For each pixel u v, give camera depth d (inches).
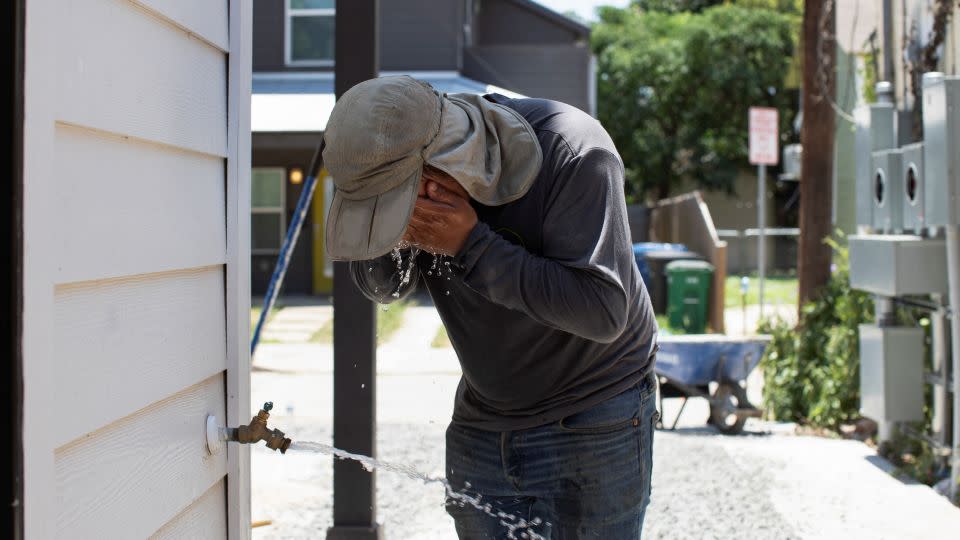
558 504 96.8
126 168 71.9
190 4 83.4
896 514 189.3
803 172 298.0
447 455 104.4
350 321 163.2
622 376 95.0
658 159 1044.5
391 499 201.9
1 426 55.5
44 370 59.1
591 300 81.8
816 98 295.6
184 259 83.0
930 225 202.4
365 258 83.4
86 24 65.0
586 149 86.1
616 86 1063.0
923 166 208.1
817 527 182.2
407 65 650.2
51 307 60.1
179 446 82.2
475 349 94.9
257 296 662.5
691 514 188.9
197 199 86.6
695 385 263.7
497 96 95.3
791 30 1024.2
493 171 85.4
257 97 565.3
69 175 63.2
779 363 279.3
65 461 63.2
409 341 459.8
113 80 69.1
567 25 784.9
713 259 499.8
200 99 86.8
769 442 248.1
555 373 93.3
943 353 217.9
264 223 671.8
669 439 251.6
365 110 80.4
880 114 234.1
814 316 278.7
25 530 56.7
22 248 56.2
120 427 71.1
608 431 94.3
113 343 69.8
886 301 229.0
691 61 1025.5
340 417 163.8
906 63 238.8
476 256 82.3
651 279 520.4
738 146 1043.9
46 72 59.4
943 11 217.6
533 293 81.1
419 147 81.3
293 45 621.9
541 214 87.4
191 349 84.9
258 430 90.7
